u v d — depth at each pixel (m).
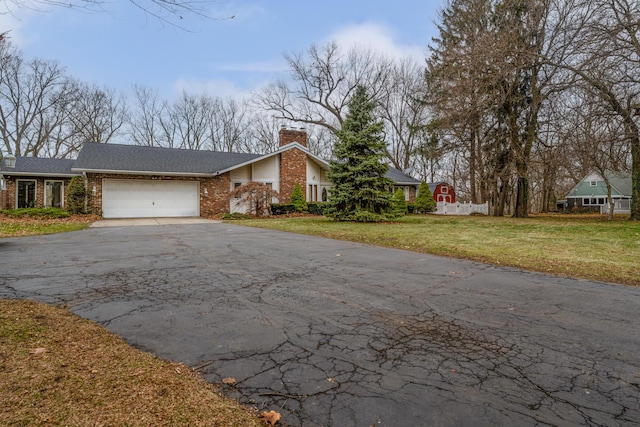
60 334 3.08
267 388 2.37
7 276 5.38
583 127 15.80
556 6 17.23
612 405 2.22
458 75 19.20
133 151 21.05
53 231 11.69
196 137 36.88
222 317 3.72
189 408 2.07
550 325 3.60
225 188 20.78
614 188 35.72
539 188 40.81
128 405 2.04
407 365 2.73
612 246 8.57
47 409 1.94
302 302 4.27
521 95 19.94
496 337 3.29
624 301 4.41
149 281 5.18
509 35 17.89
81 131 31.34
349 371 2.62
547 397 2.31
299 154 21.86
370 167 15.54
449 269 6.19
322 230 12.01
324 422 2.02
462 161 35.91
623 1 14.72
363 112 15.83
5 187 19.62
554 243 9.03
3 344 2.75
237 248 8.33
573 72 16.22
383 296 4.55
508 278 5.56
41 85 29.05
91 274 5.57
